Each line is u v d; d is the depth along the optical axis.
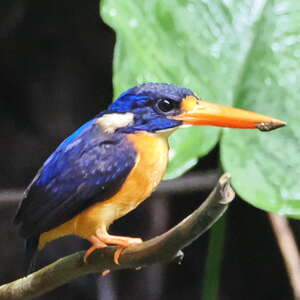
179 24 2.85
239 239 3.26
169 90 2.79
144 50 2.83
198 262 3.25
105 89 3.13
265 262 3.23
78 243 3.11
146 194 2.79
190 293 3.22
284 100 2.85
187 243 2.71
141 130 2.79
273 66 2.85
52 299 3.16
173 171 2.81
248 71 2.85
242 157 2.82
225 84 2.85
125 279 3.18
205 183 3.00
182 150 2.82
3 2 3.09
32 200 2.79
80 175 2.78
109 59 3.11
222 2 2.87
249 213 3.23
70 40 3.10
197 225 2.70
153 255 2.73
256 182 2.81
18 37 3.10
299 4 2.87
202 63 2.85
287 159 2.82
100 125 2.79
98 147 2.78
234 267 3.26
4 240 3.10
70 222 2.79
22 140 3.13
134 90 2.79
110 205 2.78
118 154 2.78
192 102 2.79
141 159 2.78
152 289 3.18
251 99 2.85
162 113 2.79
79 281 3.17
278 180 2.82
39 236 2.79
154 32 2.84
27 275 2.79
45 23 3.10
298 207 2.81
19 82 3.13
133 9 2.84
